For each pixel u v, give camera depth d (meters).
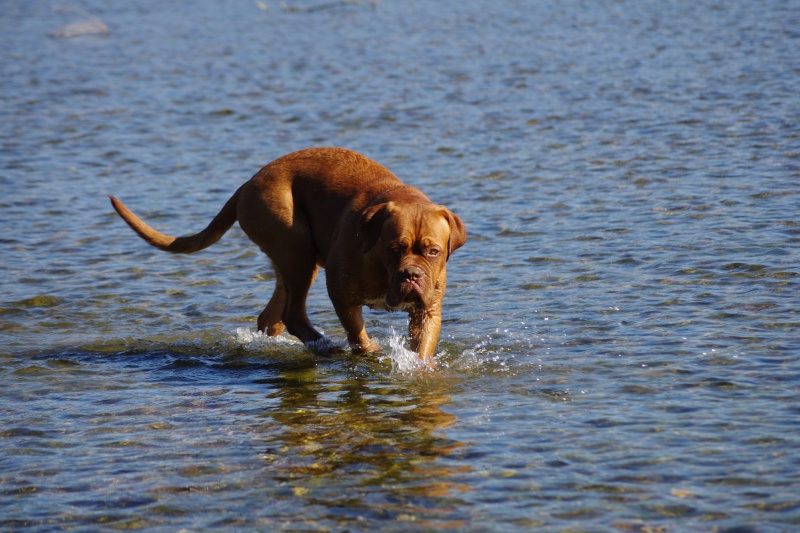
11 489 7.62
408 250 9.48
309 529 6.80
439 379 9.77
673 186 16.75
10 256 15.09
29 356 10.99
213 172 20.42
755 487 7.04
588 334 10.76
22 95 31.17
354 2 57.50
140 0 69.31
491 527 6.70
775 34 32.78
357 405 9.22
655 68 28.55
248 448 8.28
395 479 7.52
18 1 70.81
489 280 13.02
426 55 35.78
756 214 14.66
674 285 12.09
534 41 37.22
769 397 8.65
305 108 26.92
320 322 12.06
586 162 19.02
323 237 10.75
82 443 8.52
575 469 7.51
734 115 21.59
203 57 39.22
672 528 6.56
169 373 10.45
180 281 13.91
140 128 25.34
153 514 7.14
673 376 9.33
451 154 20.58
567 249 14.03
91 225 16.84
